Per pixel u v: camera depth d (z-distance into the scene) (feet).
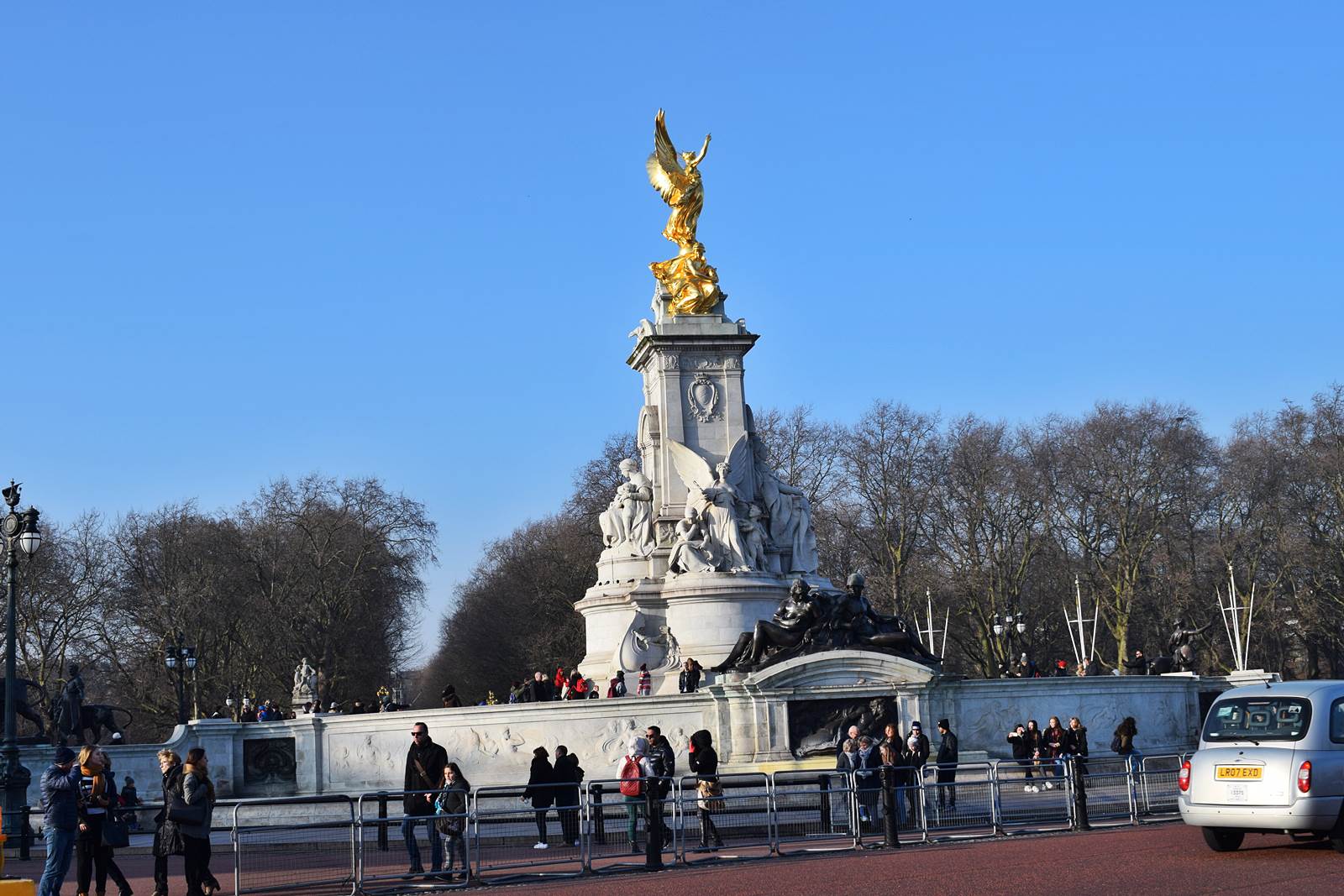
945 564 391.45
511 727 183.62
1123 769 126.62
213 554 372.58
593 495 388.98
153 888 108.88
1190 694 206.08
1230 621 363.97
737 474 222.48
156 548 372.38
